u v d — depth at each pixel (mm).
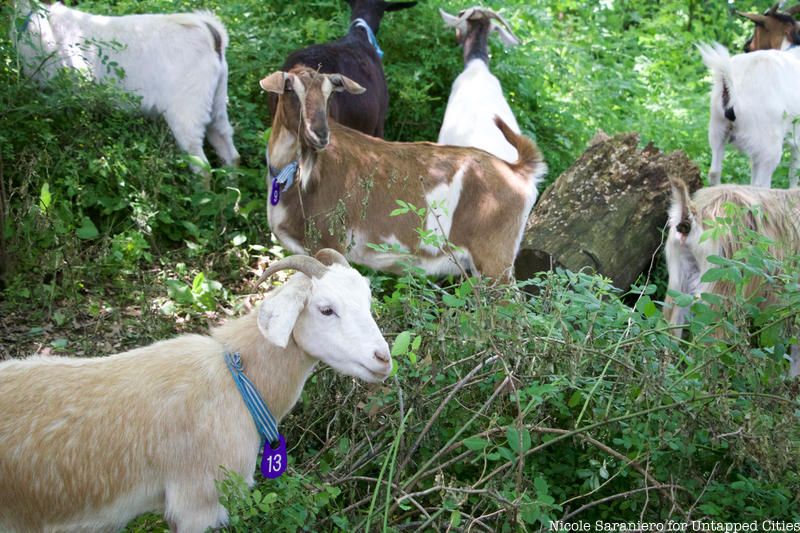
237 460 3150
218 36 6895
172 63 6730
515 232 5543
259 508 3133
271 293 3146
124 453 2996
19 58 6500
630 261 6016
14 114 6238
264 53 7758
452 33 8570
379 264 5477
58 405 2986
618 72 10062
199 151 6883
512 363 3689
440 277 5977
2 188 5508
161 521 3520
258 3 8484
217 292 5605
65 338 5020
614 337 3877
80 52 6754
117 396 3035
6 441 2920
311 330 3191
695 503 3434
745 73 7660
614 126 8875
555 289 4047
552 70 9461
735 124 7727
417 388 3633
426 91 8430
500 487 3477
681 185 5098
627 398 3697
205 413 3098
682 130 9125
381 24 8430
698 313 3705
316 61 6711
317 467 3697
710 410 3523
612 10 12203
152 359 3164
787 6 12016
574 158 8266
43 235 5629
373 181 5309
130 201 6129
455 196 5410
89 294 5527
